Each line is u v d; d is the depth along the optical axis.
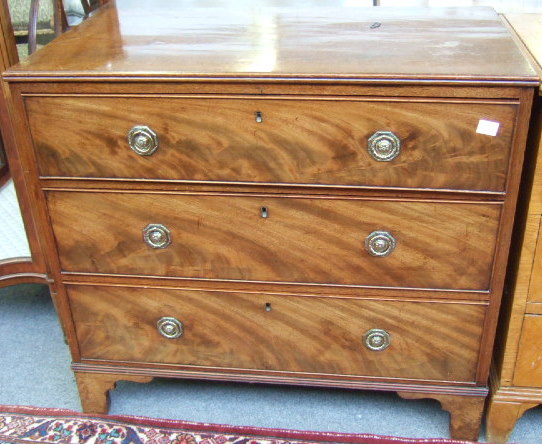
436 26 1.46
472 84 1.13
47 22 1.70
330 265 1.36
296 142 1.23
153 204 1.34
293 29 1.48
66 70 1.22
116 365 1.56
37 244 1.74
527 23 1.56
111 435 1.57
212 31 1.48
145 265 1.42
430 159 1.22
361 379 1.50
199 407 1.66
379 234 1.31
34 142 1.29
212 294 1.43
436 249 1.31
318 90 1.17
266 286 1.41
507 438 1.52
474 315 1.38
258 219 1.33
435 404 1.65
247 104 1.20
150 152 1.27
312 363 1.49
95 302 1.48
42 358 1.83
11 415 1.63
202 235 1.36
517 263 1.34
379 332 1.42
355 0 1.94
